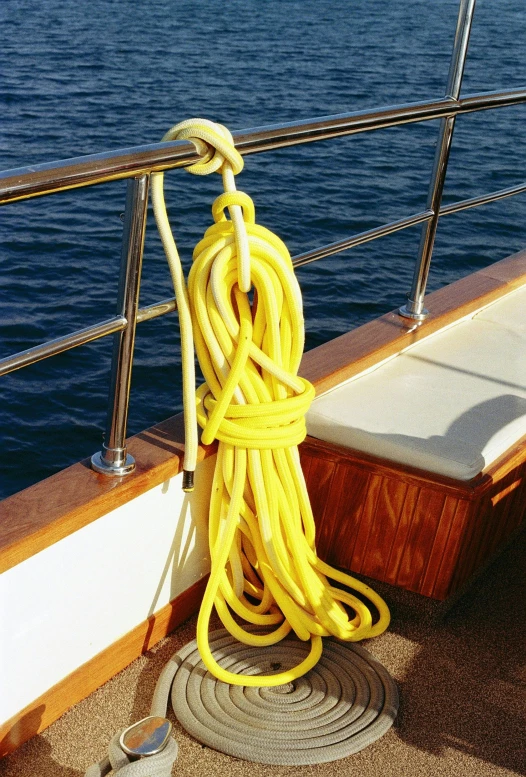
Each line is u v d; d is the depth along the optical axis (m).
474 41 35.84
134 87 23.53
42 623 1.73
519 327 2.85
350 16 43.72
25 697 1.75
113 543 1.84
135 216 1.67
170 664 1.94
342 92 24.20
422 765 1.75
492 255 11.77
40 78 23.97
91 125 19.12
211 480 2.10
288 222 12.78
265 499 1.96
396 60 30.25
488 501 2.11
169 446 1.97
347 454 2.10
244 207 1.84
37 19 36.84
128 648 1.96
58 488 1.76
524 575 2.34
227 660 1.98
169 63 27.67
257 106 21.95
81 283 10.16
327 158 16.22
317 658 1.95
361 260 11.16
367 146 17.20
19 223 12.04
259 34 35.62
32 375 8.04
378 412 2.20
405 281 10.62
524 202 14.07
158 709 1.81
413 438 2.08
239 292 1.91
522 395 2.36
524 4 54.88
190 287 1.88
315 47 32.59
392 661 2.02
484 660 2.05
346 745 1.75
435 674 1.99
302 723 1.81
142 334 8.82
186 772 1.70
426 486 2.02
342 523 2.17
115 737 1.42
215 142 1.71
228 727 1.78
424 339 2.68
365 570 2.17
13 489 6.53
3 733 1.70
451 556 2.04
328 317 9.55
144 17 39.72
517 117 20.73
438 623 2.15
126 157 1.57
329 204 13.68
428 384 2.38
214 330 1.88
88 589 1.81
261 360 1.89
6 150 16.61
